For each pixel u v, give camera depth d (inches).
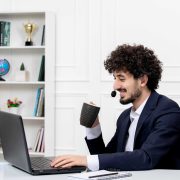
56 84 162.6
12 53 167.3
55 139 162.7
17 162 63.8
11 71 167.5
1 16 167.5
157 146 65.0
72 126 161.8
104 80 159.0
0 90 168.7
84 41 160.9
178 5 153.6
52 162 63.2
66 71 162.2
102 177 54.5
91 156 62.1
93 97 159.9
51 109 157.9
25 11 158.4
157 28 155.2
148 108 71.4
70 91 161.8
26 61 166.6
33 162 66.2
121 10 157.8
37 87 166.4
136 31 156.8
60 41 162.6
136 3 156.6
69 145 161.9
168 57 154.2
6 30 163.3
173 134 67.2
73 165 60.7
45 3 164.1
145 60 72.4
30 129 166.4
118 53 71.8
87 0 160.4
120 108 157.6
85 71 160.9
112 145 81.3
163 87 153.8
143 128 70.1
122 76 71.1
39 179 55.4
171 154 69.0
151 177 56.7
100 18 159.3
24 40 166.7
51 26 158.6
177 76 153.3
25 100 166.9
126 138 75.5
